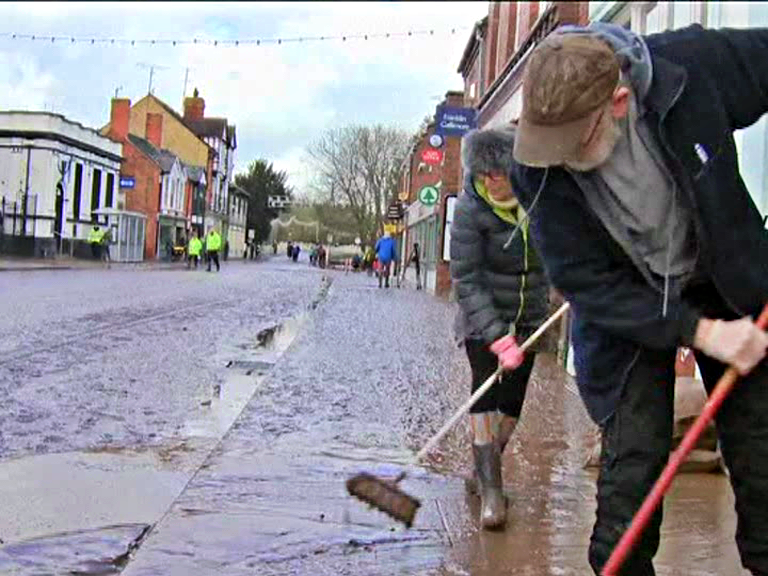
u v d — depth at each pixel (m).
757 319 2.64
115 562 3.64
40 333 10.99
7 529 3.99
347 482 3.60
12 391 7.27
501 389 4.43
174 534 3.95
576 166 2.56
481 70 22.73
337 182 75.62
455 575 3.61
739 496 2.74
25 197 22.53
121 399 7.29
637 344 2.75
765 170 5.72
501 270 4.43
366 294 25.02
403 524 3.74
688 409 5.07
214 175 78.31
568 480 5.12
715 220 2.53
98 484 4.78
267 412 6.82
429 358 10.52
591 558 2.87
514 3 17.92
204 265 50.00
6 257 27.34
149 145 61.97
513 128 4.36
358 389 8.05
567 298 2.82
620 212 2.61
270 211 105.75
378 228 72.44
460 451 5.78
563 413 7.01
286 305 18.97
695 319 2.61
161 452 5.60
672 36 2.67
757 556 2.72
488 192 4.32
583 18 10.98
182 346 10.87
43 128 24.19
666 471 2.65
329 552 3.83
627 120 2.54
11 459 5.25
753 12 6.07
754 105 2.64
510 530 4.21
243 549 3.81
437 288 27.02
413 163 42.22
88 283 21.56
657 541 2.81
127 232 45.66
